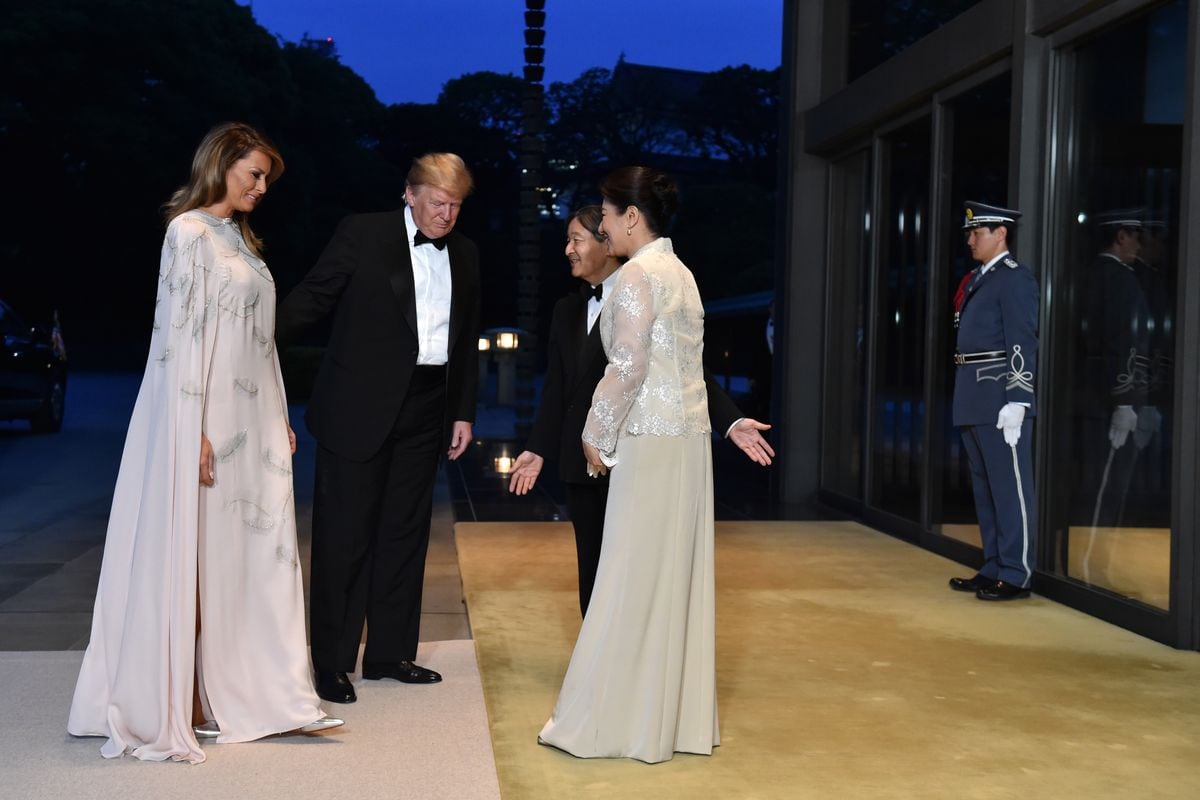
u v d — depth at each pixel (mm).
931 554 6312
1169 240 4477
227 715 3162
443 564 5934
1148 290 4621
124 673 3041
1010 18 5574
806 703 3652
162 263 3133
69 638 4336
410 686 3729
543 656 4133
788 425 8531
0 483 9047
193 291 3086
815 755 3176
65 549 6270
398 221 3639
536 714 3482
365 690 3680
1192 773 3070
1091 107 5094
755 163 54188
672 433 3096
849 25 7957
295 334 3496
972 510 6023
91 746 3123
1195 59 4199
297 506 7941
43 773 2924
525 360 14031
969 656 4227
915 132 6941
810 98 8445
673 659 3109
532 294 14062
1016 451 5148
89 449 11570
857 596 5234
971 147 6145
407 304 3572
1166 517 4496
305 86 41031
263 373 3289
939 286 6465
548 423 3678
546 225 49594
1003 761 3146
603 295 3531
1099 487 4977
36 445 11859
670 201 3197
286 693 3182
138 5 32438
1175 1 4465
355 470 3566
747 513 7922
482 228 49750
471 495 8672
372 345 3568
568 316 3666
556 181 51031
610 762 3092
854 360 7938
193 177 3199
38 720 3324
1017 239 5512
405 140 49781
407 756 3084
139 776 2910
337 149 41938
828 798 2865
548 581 5449
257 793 2811
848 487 8023
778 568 5887
